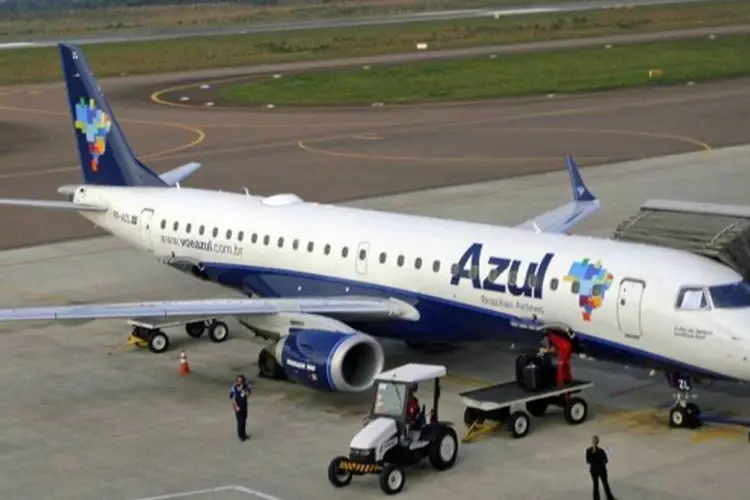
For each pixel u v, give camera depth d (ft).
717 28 649.20
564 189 264.52
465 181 276.82
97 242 230.07
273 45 619.67
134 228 181.47
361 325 150.20
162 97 441.27
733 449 122.93
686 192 257.55
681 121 356.18
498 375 149.38
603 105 392.88
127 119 388.78
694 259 129.80
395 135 346.13
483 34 655.76
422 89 442.91
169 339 169.68
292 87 455.63
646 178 274.57
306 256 158.81
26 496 115.65
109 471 121.49
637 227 166.61
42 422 136.67
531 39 618.03
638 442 125.59
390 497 112.68
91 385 149.89
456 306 143.23
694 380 131.44
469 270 141.38
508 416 128.67
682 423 128.88
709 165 288.10
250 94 440.86
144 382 150.82
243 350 163.94
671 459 120.57
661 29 655.35
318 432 131.23
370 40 640.58
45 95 454.81
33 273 207.41
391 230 152.66
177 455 125.39
